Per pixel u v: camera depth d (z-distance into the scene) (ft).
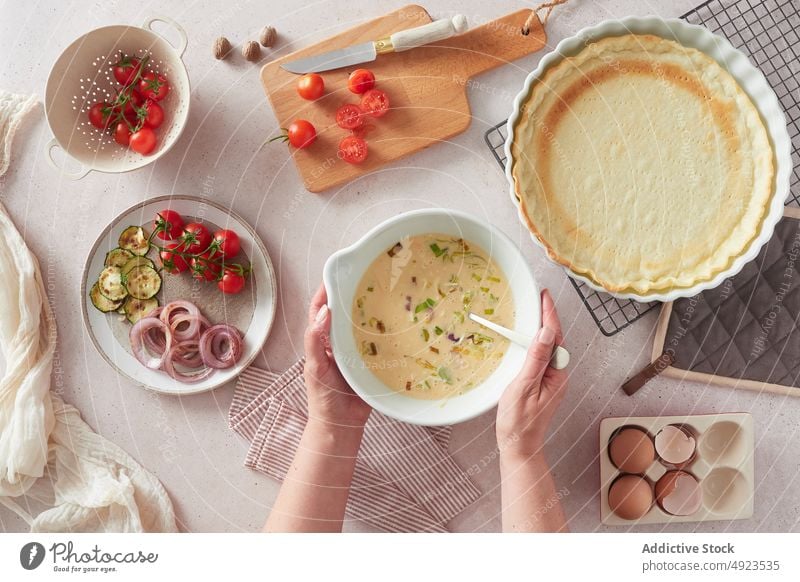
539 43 4.78
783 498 4.82
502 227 4.86
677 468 4.54
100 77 4.66
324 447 4.30
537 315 4.05
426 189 4.86
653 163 4.46
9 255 4.83
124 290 4.64
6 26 4.95
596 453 4.80
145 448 4.85
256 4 4.91
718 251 4.43
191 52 4.89
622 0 4.87
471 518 4.81
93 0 4.97
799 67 4.84
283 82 4.75
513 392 4.01
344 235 4.87
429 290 4.25
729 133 4.45
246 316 4.74
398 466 4.75
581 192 4.45
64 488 4.77
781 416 4.80
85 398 4.87
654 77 4.48
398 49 4.68
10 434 4.69
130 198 4.91
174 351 4.66
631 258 4.43
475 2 4.88
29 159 4.93
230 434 4.86
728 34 4.85
